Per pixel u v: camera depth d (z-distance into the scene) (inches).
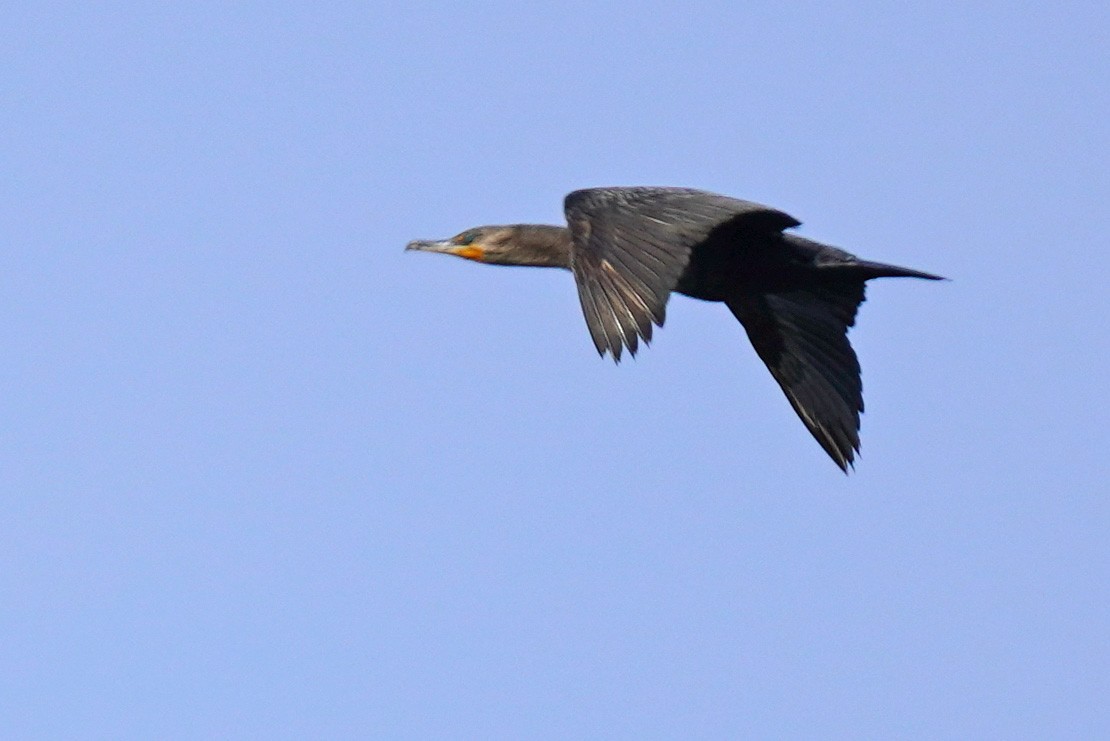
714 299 695.1
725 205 542.3
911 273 663.1
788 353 720.3
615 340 518.6
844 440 712.4
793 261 664.4
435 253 737.0
